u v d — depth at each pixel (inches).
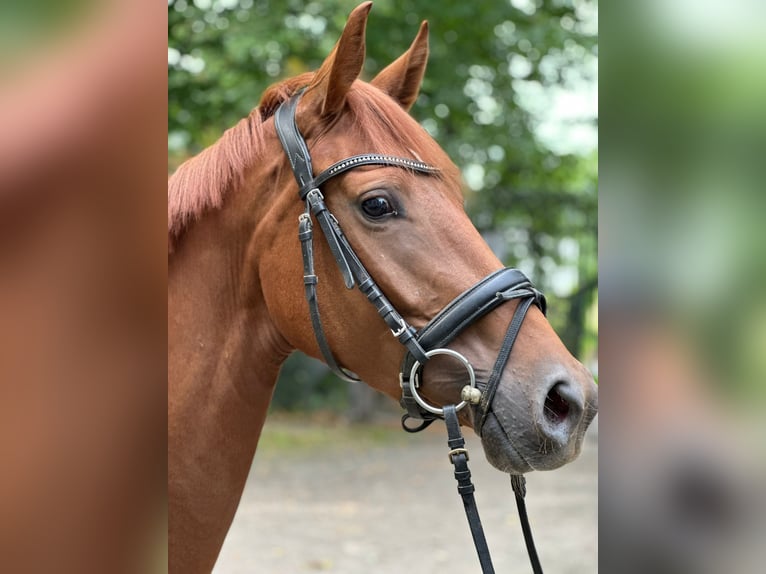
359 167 60.1
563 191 395.2
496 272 59.2
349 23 60.1
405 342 57.9
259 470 284.5
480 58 288.4
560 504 241.1
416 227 59.1
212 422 64.7
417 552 193.9
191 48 236.4
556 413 56.7
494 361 57.3
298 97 65.9
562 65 302.4
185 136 253.4
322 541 201.9
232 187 65.7
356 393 397.4
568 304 414.0
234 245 65.9
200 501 63.9
